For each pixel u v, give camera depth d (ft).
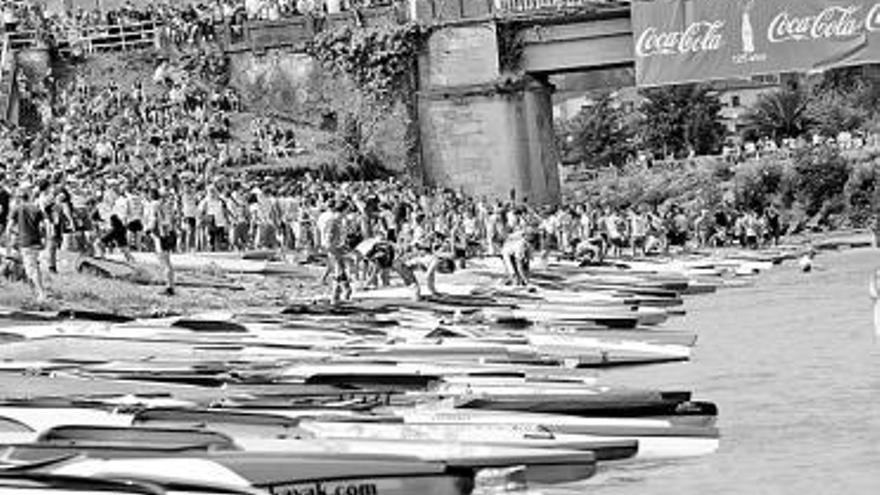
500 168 396.37
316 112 404.98
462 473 85.97
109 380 122.62
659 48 358.23
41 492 75.56
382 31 399.65
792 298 254.68
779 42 350.84
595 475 102.83
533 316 194.90
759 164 563.48
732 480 105.09
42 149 317.83
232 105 398.62
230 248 286.05
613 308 211.00
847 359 165.58
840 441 117.91
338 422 103.50
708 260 348.38
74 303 192.95
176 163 341.00
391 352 150.30
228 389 121.49
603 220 384.88
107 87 387.75
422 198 344.90
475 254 335.26
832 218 536.42
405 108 401.08
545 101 402.52
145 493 75.77
